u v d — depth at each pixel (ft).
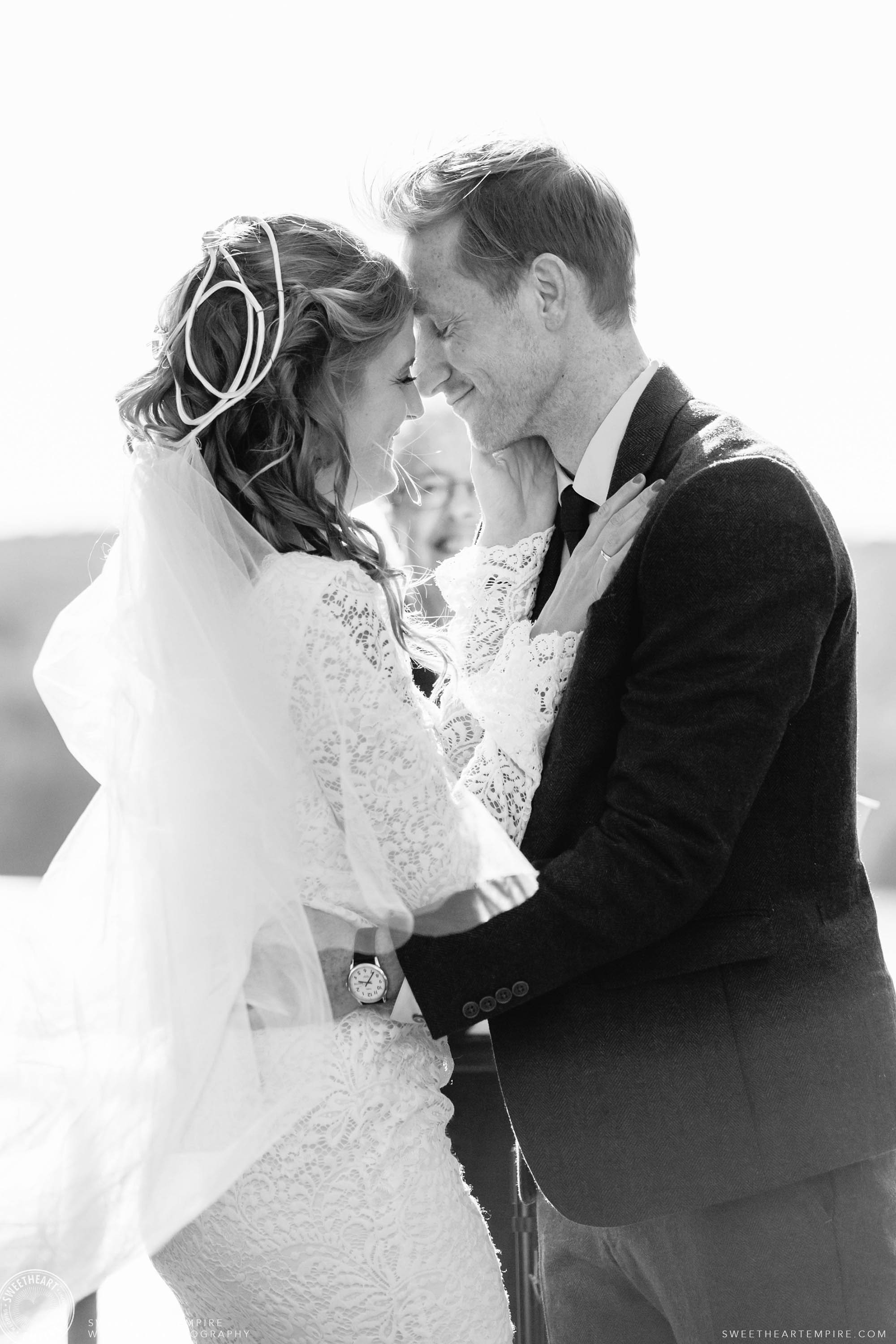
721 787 5.16
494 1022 5.68
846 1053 5.48
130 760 4.96
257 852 4.85
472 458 6.57
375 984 5.22
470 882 5.20
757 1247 5.41
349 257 5.35
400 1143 5.06
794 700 5.21
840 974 5.57
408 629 5.74
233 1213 5.00
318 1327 5.02
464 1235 5.19
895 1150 5.60
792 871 5.57
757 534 5.19
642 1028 5.50
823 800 5.60
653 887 5.17
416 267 6.01
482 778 5.67
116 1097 4.91
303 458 5.25
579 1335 5.90
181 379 5.23
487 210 5.85
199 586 4.93
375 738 5.00
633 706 5.38
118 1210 4.87
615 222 5.95
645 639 5.48
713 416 5.81
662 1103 5.43
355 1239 4.94
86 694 5.35
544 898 5.24
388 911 5.06
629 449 5.84
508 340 5.98
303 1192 4.94
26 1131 4.97
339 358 5.27
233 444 5.28
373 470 5.62
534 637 5.90
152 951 4.91
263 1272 5.00
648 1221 5.54
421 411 5.86
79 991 5.02
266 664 4.96
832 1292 5.40
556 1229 5.99
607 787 5.56
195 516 5.00
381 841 5.05
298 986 4.95
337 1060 5.02
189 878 4.85
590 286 5.93
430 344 6.13
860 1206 5.45
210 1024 4.82
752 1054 5.43
